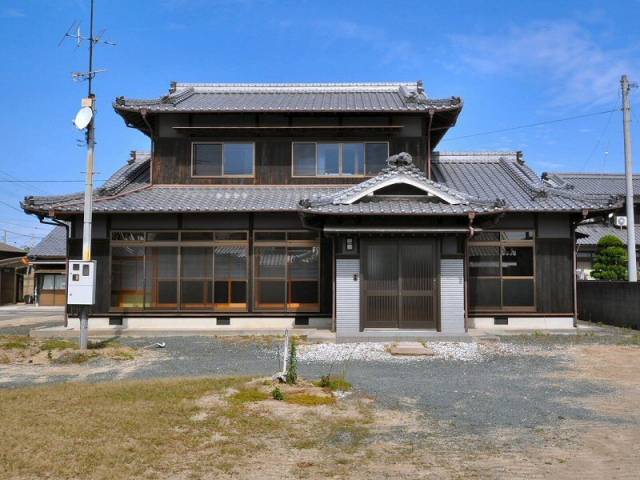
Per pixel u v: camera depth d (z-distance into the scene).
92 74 14.53
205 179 19.50
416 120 19.45
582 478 5.60
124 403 8.02
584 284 22.23
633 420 7.67
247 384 9.30
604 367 11.75
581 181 33.78
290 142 19.53
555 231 17.83
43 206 16.97
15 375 10.97
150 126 19.62
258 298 17.95
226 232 18.03
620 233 30.33
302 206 14.99
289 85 22.89
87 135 14.49
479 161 22.12
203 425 7.07
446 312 15.76
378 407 8.23
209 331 17.28
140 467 5.69
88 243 14.24
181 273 18.05
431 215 15.15
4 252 42.12
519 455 6.24
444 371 11.30
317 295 17.94
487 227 16.70
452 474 5.66
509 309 17.66
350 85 22.95
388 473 5.68
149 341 16.00
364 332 15.59
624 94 22.56
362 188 15.64
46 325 21.41
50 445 6.21
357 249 15.91
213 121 19.59
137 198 18.11
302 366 11.84
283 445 6.48
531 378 10.59
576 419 7.72
